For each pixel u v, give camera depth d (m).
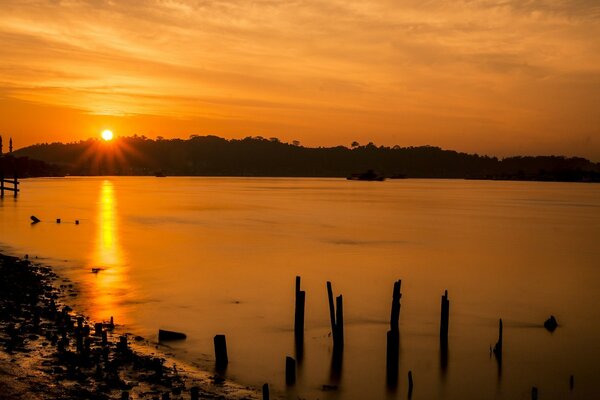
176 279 38.50
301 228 73.25
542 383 22.66
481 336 28.09
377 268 45.09
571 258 52.72
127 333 25.75
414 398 21.02
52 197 131.62
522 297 36.34
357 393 21.14
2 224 71.06
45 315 25.62
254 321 28.95
